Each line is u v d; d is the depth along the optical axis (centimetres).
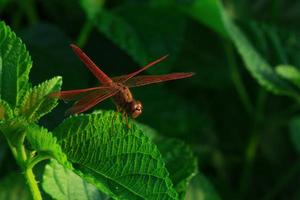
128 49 91
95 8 94
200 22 99
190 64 107
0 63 62
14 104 61
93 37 103
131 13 96
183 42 108
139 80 58
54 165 65
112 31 93
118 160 59
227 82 107
